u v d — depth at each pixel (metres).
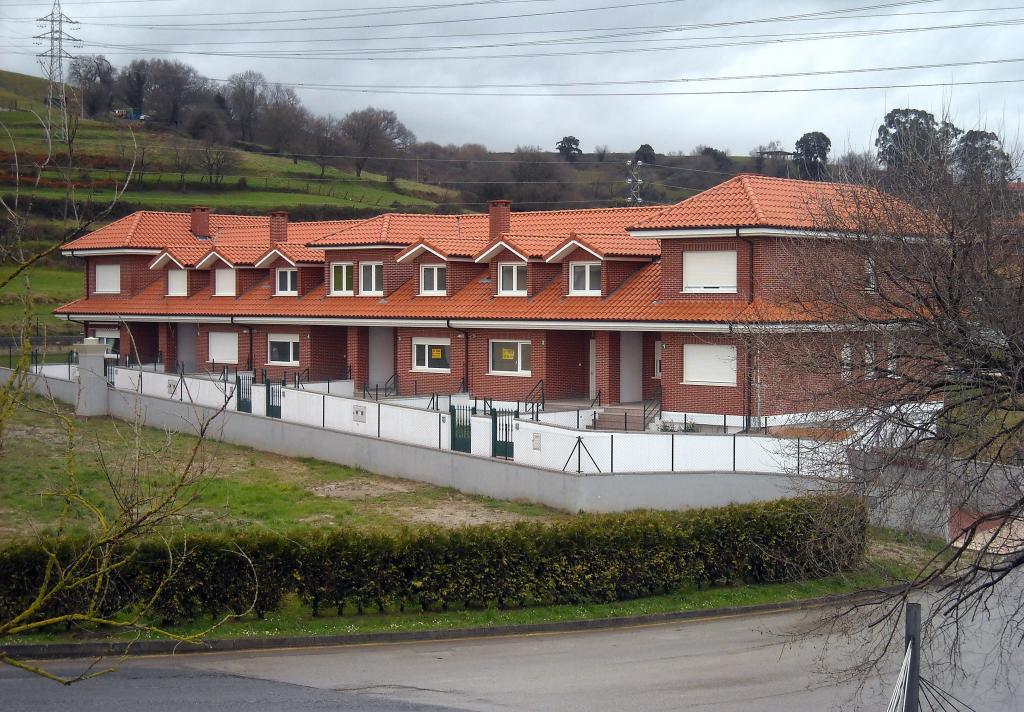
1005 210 15.09
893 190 16.94
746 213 32.62
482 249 41.81
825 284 16.73
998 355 13.98
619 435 26.44
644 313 34.47
